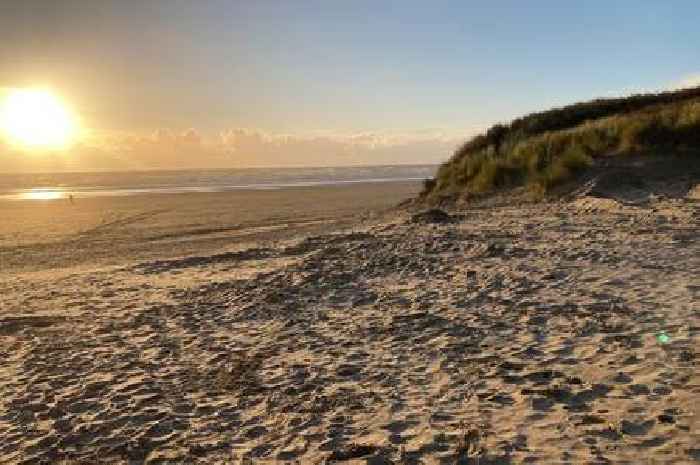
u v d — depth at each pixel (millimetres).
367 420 5227
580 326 6812
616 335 6340
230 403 6043
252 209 39688
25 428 5980
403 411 5301
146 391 6625
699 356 5461
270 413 5656
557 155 19797
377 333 7730
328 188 65312
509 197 19000
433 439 4672
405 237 14609
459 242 12953
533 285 8914
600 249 10727
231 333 8602
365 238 15688
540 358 6062
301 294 10352
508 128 27812
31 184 94938
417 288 9766
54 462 5141
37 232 30500
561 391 5180
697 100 21281
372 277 10930
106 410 6195
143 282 13969
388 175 119000
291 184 80000
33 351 8727
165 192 64250
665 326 6398
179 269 15539
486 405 5160
